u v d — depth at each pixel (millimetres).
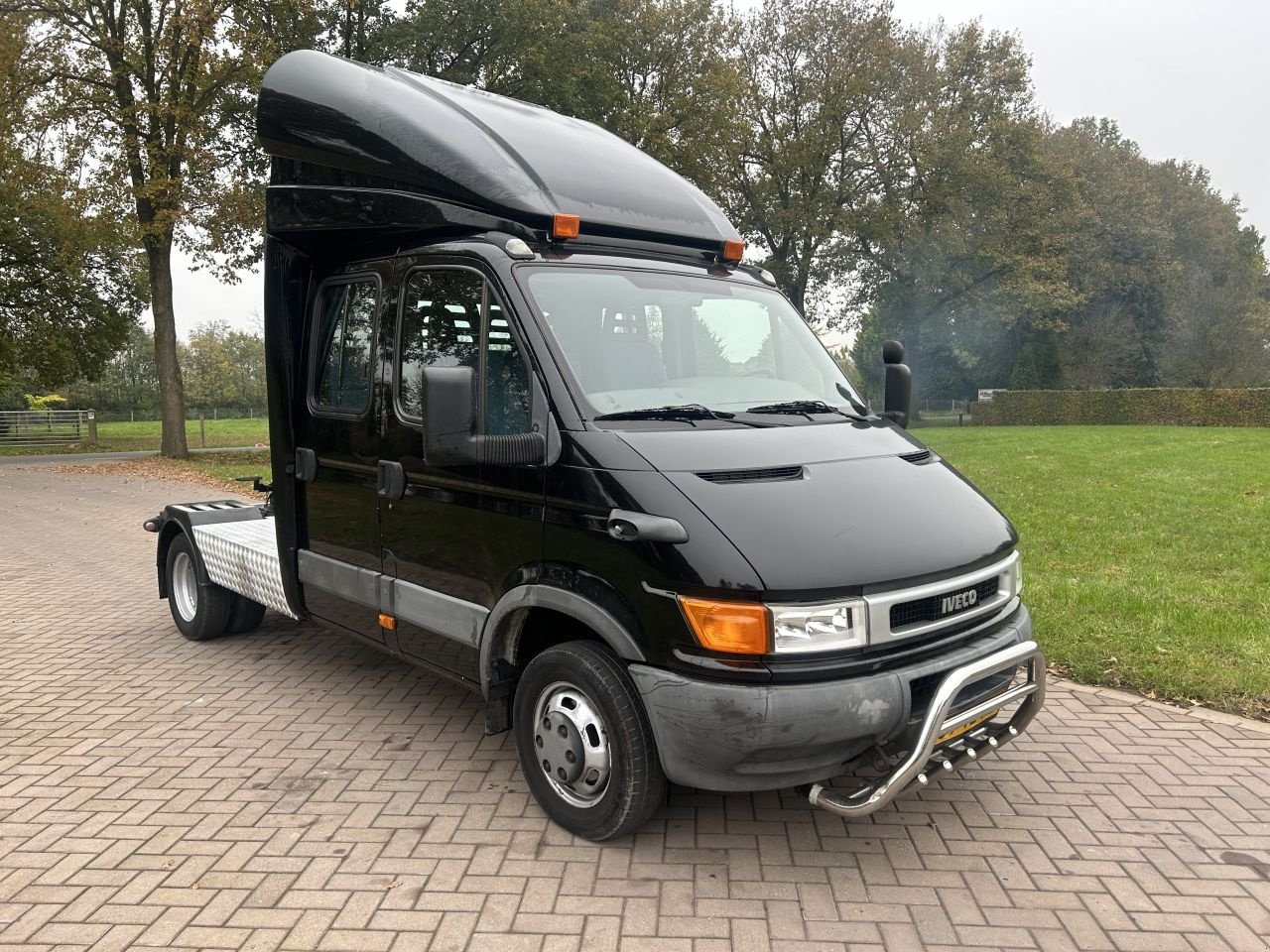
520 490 3596
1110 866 3453
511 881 3344
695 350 4160
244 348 74562
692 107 27672
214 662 5961
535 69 22516
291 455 5109
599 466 3340
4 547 10648
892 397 4957
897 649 3238
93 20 21484
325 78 4699
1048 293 36219
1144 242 44375
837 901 3219
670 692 3105
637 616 3211
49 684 5562
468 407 3359
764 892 3270
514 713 3857
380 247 4539
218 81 20281
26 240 27344
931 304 38844
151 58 20688
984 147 35625
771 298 4707
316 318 4922
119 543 10914
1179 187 49969
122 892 3291
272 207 4941
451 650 4098
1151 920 3115
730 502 3211
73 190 20125
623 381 3777
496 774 4254
